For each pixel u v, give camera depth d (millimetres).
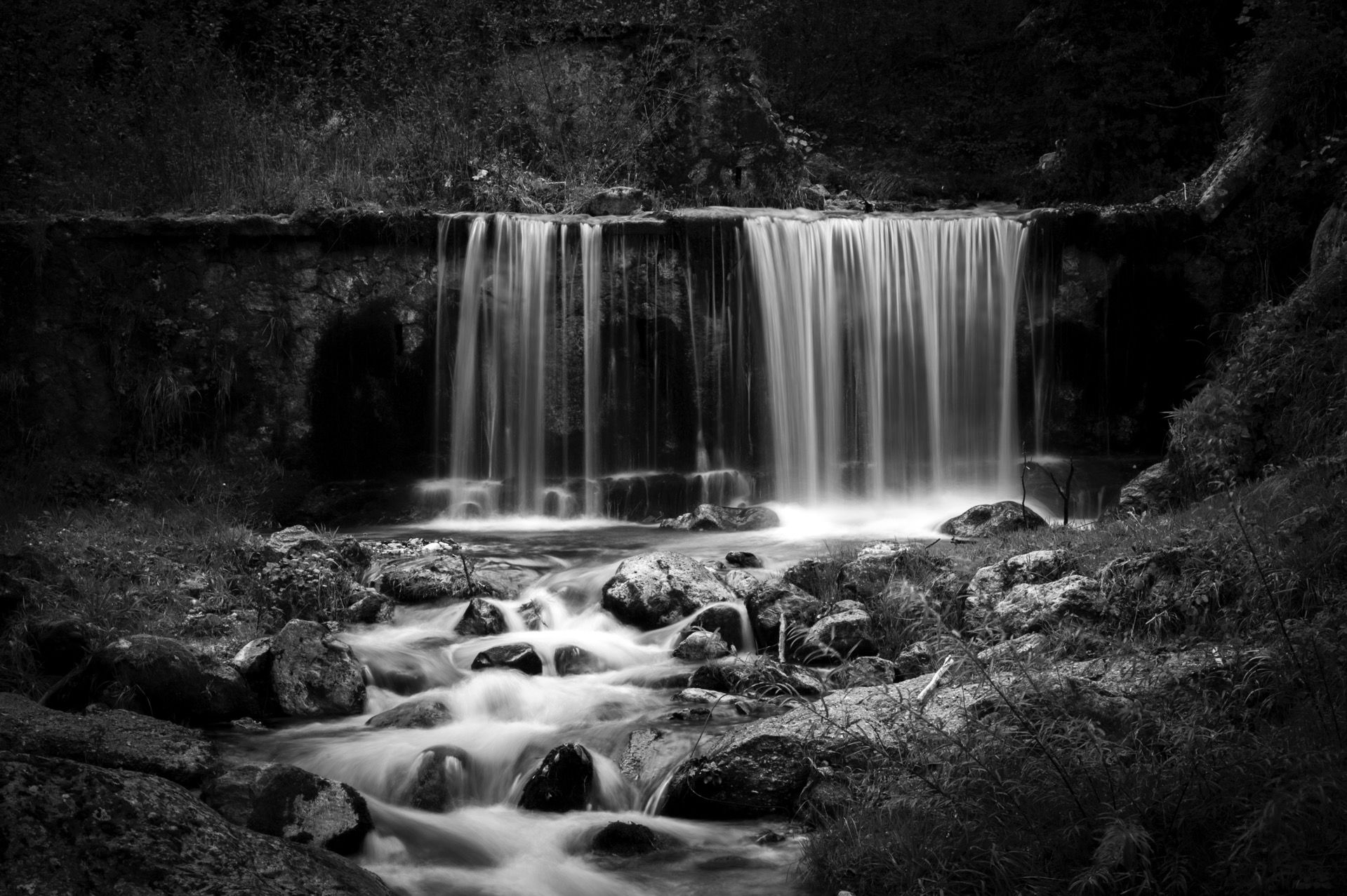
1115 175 14070
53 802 3975
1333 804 4000
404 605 8547
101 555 8414
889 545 8797
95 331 10984
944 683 5859
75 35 12906
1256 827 3895
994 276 11922
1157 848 4203
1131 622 6523
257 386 11328
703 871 5008
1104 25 14234
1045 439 12023
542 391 11672
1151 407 12117
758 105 14320
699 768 5570
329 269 11445
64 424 10859
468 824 5523
